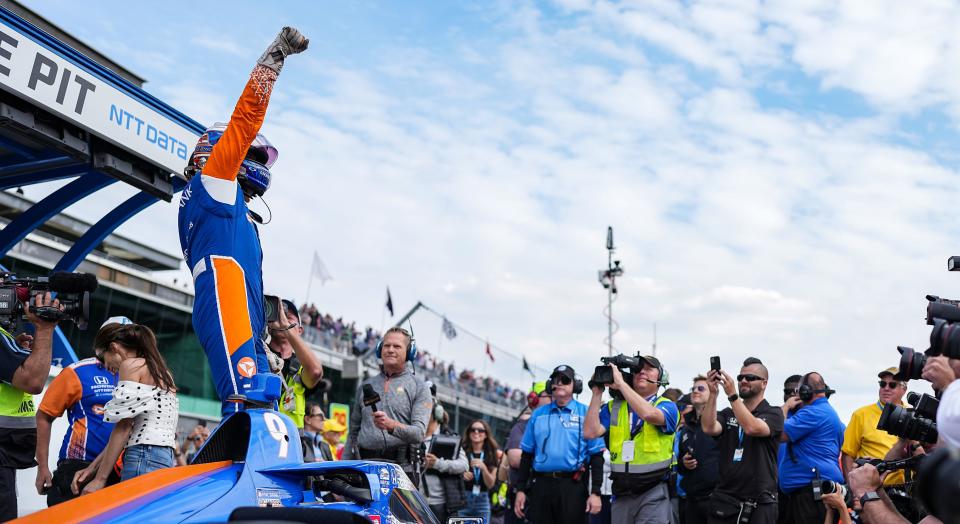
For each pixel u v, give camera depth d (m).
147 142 6.57
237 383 3.33
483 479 9.80
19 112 5.61
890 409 3.83
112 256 26.91
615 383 7.14
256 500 2.75
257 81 3.34
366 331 37.28
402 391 6.32
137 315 24.39
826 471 6.79
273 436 2.98
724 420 6.68
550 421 7.68
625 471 7.27
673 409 7.27
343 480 3.12
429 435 9.07
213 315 3.38
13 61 5.47
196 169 3.82
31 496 6.28
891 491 4.81
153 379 4.31
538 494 7.62
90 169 6.68
